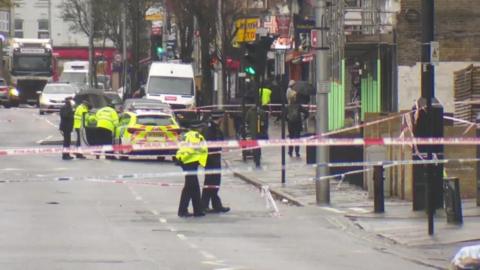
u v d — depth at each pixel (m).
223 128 146.50
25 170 110.19
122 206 79.25
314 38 81.88
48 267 48.28
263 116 118.19
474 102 92.38
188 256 53.41
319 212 76.00
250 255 54.41
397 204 79.06
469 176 79.56
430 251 56.66
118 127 130.88
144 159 128.88
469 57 119.56
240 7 166.75
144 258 52.16
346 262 52.44
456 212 66.00
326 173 81.31
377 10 118.94
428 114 66.44
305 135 131.12
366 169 86.25
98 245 57.09
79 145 134.88
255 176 106.19
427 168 64.69
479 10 119.62
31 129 181.62
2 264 49.06
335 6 125.81
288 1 178.88
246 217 73.88
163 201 83.69
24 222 67.69
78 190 91.25
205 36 166.00
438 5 119.44
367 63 135.25
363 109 136.38
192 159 72.94
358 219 71.06
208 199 76.25
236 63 185.62
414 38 119.12
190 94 176.38
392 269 50.03
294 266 50.50
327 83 82.00
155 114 127.69
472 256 28.41
